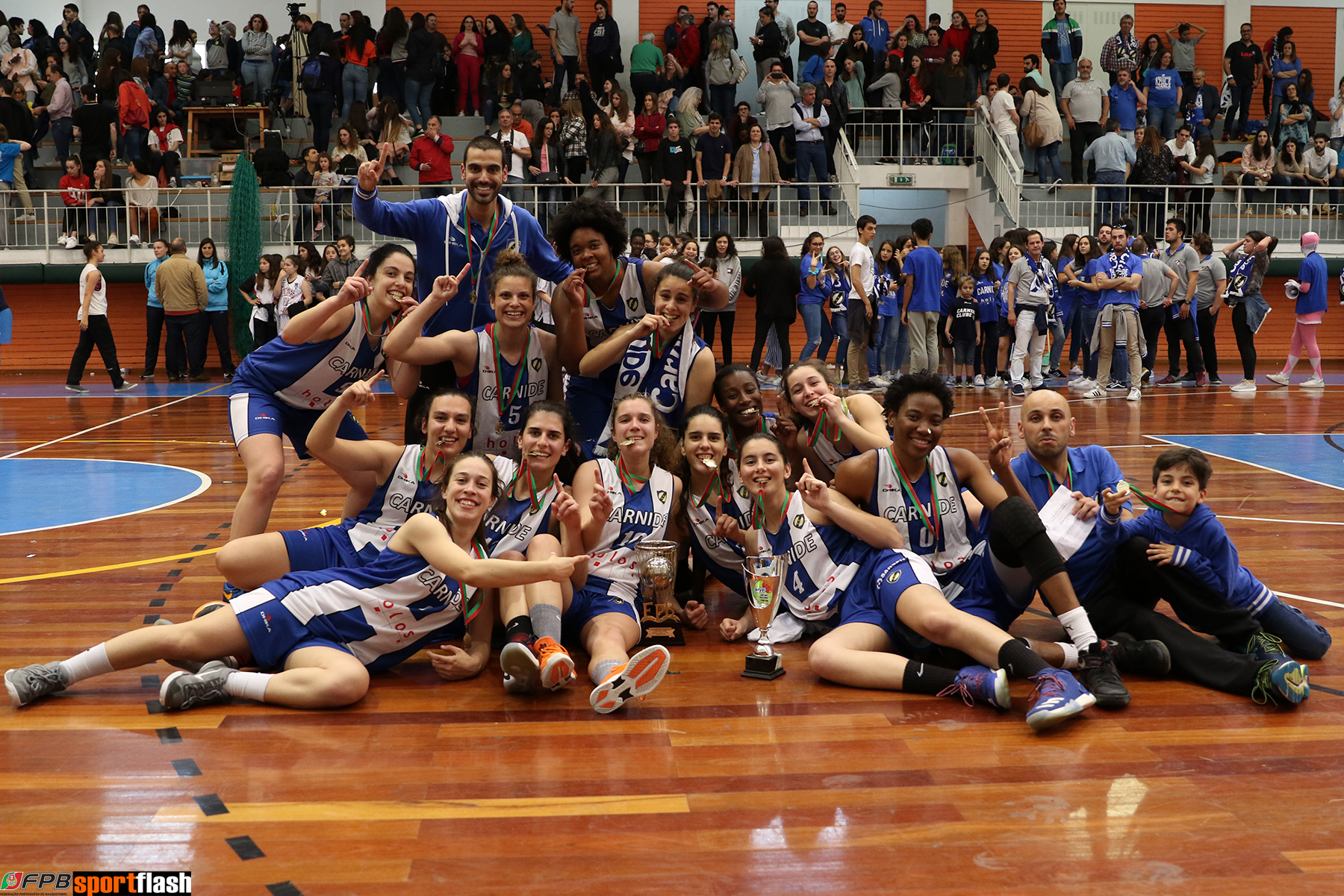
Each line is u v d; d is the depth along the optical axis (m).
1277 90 18.02
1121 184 14.84
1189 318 12.51
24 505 6.29
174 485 6.92
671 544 3.70
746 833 2.32
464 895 2.06
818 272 12.33
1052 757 2.73
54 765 2.69
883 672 3.25
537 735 2.92
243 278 14.40
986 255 12.39
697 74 16.45
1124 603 3.53
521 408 4.11
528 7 18.64
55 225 15.11
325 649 3.21
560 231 4.39
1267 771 2.64
